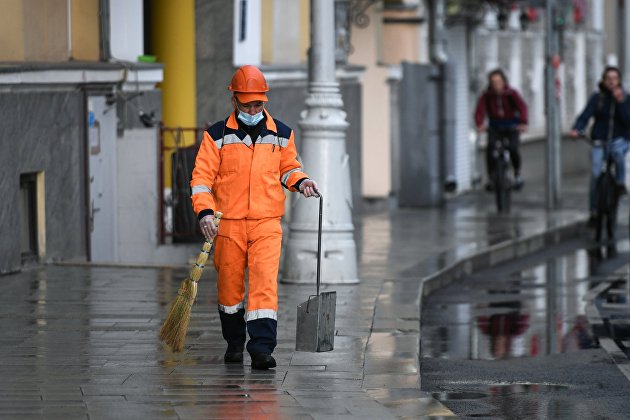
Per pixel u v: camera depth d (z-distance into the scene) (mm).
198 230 33594
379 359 19922
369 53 52188
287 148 19297
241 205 18969
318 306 19609
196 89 38656
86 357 19703
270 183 19047
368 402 16938
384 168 52562
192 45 38156
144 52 38000
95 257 32250
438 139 53406
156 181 32969
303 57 45375
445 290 31203
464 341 24125
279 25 43406
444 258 34250
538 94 82000
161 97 35469
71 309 24188
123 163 33062
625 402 18625
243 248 19047
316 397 17188
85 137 31484
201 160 18984
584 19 93688
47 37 30641
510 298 29875
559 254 39594
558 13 55688
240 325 19469
